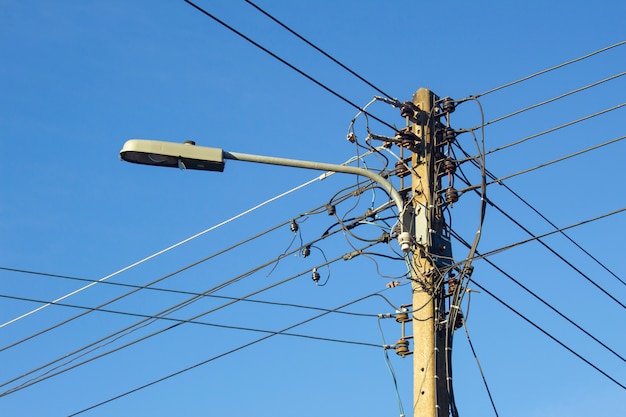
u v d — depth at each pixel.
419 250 13.43
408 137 14.12
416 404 12.60
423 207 13.72
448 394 12.68
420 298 13.20
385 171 14.34
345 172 12.83
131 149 11.93
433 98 14.56
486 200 13.38
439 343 12.90
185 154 12.02
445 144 14.26
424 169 13.99
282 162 12.44
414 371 12.84
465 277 13.12
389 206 14.06
